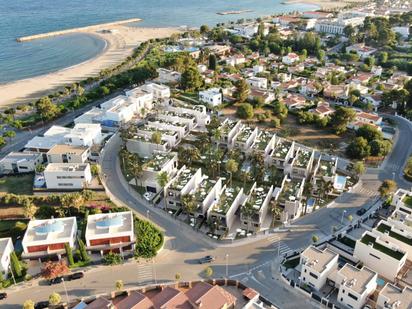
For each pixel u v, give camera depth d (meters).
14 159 199.50
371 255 134.25
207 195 161.88
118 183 185.62
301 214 164.75
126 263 139.75
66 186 180.50
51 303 119.50
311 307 122.31
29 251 140.75
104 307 113.62
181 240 150.50
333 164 192.12
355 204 171.25
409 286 127.75
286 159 190.75
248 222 155.38
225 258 141.62
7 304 123.12
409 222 144.62
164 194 168.75
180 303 115.25
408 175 190.75
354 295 118.00
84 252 136.88
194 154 195.00
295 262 139.25
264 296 125.75
